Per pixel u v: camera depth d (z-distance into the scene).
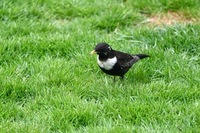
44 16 14.68
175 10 15.22
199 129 9.88
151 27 14.25
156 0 15.35
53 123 10.16
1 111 10.57
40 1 15.03
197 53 12.86
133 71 12.17
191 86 11.56
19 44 12.88
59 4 15.10
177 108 10.65
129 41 13.36
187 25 13.67
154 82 11.72
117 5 15.08
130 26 14.52
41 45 12.95
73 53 12.88
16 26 13.71
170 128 9.98
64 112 10.41
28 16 14.52
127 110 10.51
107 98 11.12
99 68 12.28
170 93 11.10
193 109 10.52
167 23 14.66
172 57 12.54
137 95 11.14
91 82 11.80
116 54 11.35
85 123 10.32
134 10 15.18
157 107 10.60
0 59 12.41
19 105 10.94
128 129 9.83
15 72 11.90
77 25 14.24
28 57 12.65
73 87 11.42
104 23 14.38
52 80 11.62
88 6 15.08
